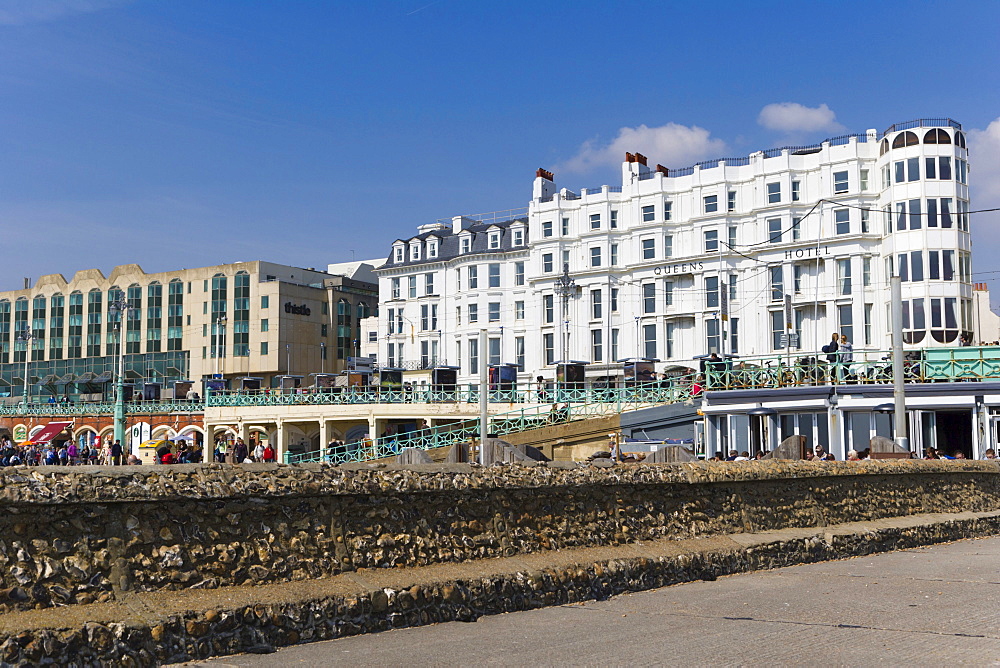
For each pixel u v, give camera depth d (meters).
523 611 11.46
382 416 60.72
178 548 9.11
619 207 76.81
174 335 108.38
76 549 8.45
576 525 13.13
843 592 12.95
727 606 11.85
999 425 32.59
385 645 9.41
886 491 19.58
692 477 14.90
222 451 48.59
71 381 109.94
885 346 63.09
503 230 83.88
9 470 8.14
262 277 103.62
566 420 46.03
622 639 9.77
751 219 69.75
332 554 10.37
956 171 61.81
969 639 9.66
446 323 85.69
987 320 76.12
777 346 67.38
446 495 11.61
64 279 119.56
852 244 64.81
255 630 9.04
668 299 72.62
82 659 7.88
